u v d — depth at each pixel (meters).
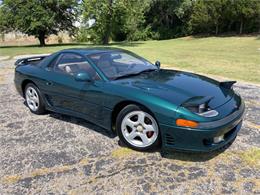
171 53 15.51
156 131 2.99
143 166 2.90
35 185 2.63
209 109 2.81
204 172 2.77
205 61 11.39
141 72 3.71
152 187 2.55
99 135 3.68
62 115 4.46
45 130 3.88
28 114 4.56
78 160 3.06
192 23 39.12
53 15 31.16
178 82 3.33
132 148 3.24
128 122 3.20
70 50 4.08
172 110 2.75
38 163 3.02
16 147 3.40
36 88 4.37
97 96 3.37
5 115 4.53
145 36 41.03
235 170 2.80
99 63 3.63
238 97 3.37
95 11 27.45
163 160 3.01
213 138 2.77
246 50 17.08
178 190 2.49
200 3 37.88
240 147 3.26
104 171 2.83
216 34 37.16
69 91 3.74
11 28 33.09
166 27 43.12
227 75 7.94
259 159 2.99
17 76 4.74
